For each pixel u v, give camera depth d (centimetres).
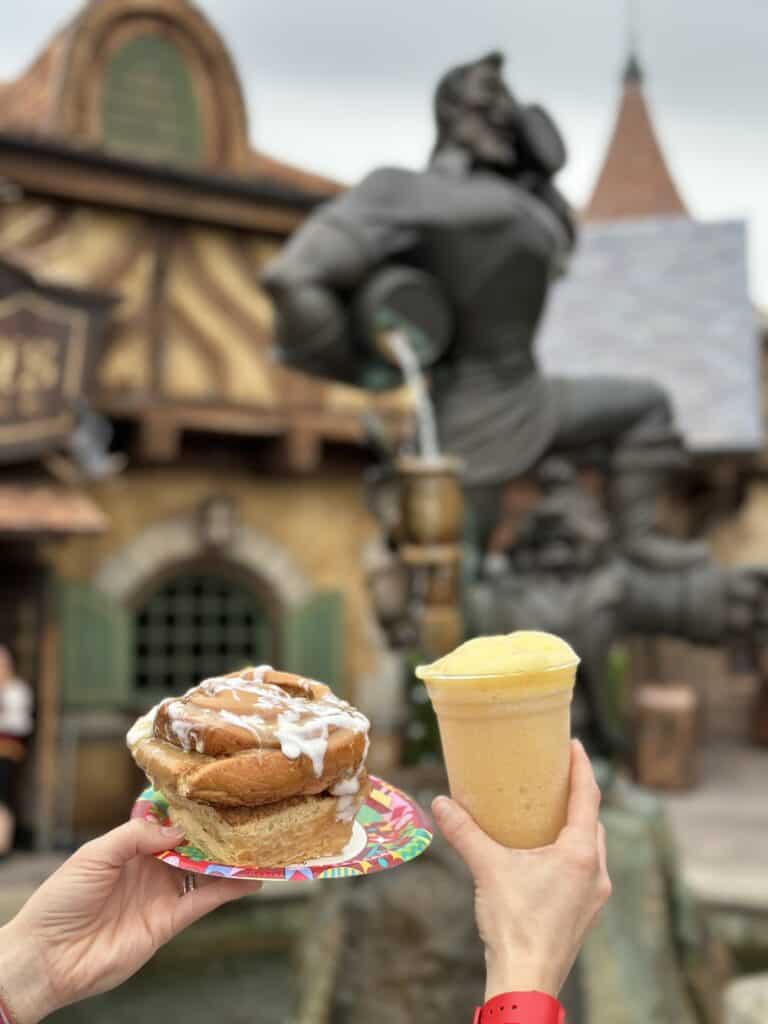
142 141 1045
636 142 2298
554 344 1411
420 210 437
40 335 840
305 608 1045
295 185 993
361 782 123
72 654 934
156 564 983
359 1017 365
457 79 470
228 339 990
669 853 446
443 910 367
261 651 1041
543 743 109
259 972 566
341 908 394
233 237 1005
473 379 461
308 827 118
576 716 441
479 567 461
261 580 1037
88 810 920
